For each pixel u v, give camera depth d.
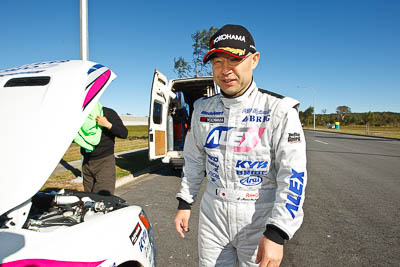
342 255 2.92
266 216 1.27
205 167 1.58
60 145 1.44
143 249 1.72
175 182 6.33
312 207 4.51
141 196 5.14
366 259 2.84
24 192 1.30
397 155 11.52
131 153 11.06
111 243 1.44
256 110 1.26
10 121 1.46
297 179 1.12
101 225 1.53
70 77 1.69
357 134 29.95
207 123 1.39
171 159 6.68
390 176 7.07
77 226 1.46
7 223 1.38
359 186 5.97
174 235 3.42
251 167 1.26
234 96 1.27
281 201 1.10
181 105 7.94
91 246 1.35
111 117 3.08
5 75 1.77
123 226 1.61
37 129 1.43
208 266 1.43
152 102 6.06
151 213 4.21
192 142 1.53
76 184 5.47
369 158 10.54
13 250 1.20
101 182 3.16
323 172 7.58
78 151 11.02
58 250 1.25
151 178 6.78
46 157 1.38
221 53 1.19
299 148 1.16
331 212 4.26
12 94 1.58
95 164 3.15
